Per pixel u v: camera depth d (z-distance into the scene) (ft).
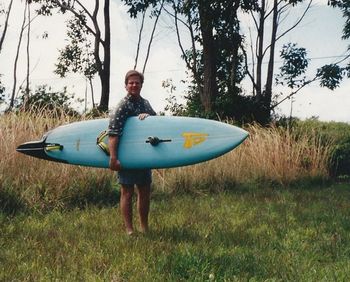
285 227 18.74
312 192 31.71
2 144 24.30
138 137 17.15
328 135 50.26
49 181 23.71
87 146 18.69
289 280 11.66
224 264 12.73
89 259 13.02
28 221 18.80
